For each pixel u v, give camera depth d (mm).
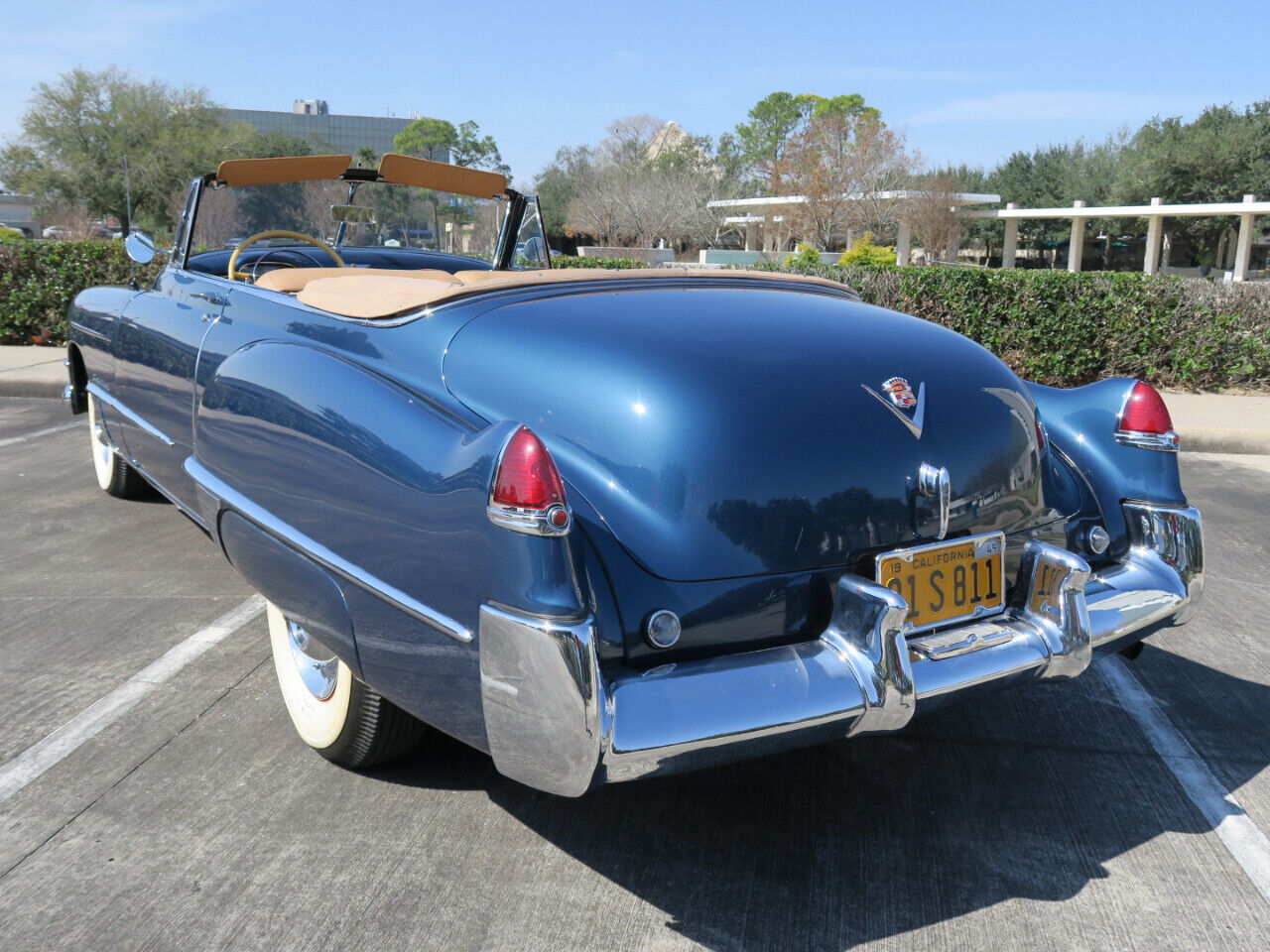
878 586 2133
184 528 4809
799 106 63344
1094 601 2539
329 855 2396
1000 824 2613
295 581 2471
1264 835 2586
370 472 2176
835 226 37094
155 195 46844
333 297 2871
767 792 2744
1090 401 2850
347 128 114812
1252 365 9195
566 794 1920
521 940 2131
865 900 2295
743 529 2131
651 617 2059
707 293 2727
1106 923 2232
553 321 2398
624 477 2115
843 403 2279
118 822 2498
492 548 1881
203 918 2162
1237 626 4000
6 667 3320
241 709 3088
